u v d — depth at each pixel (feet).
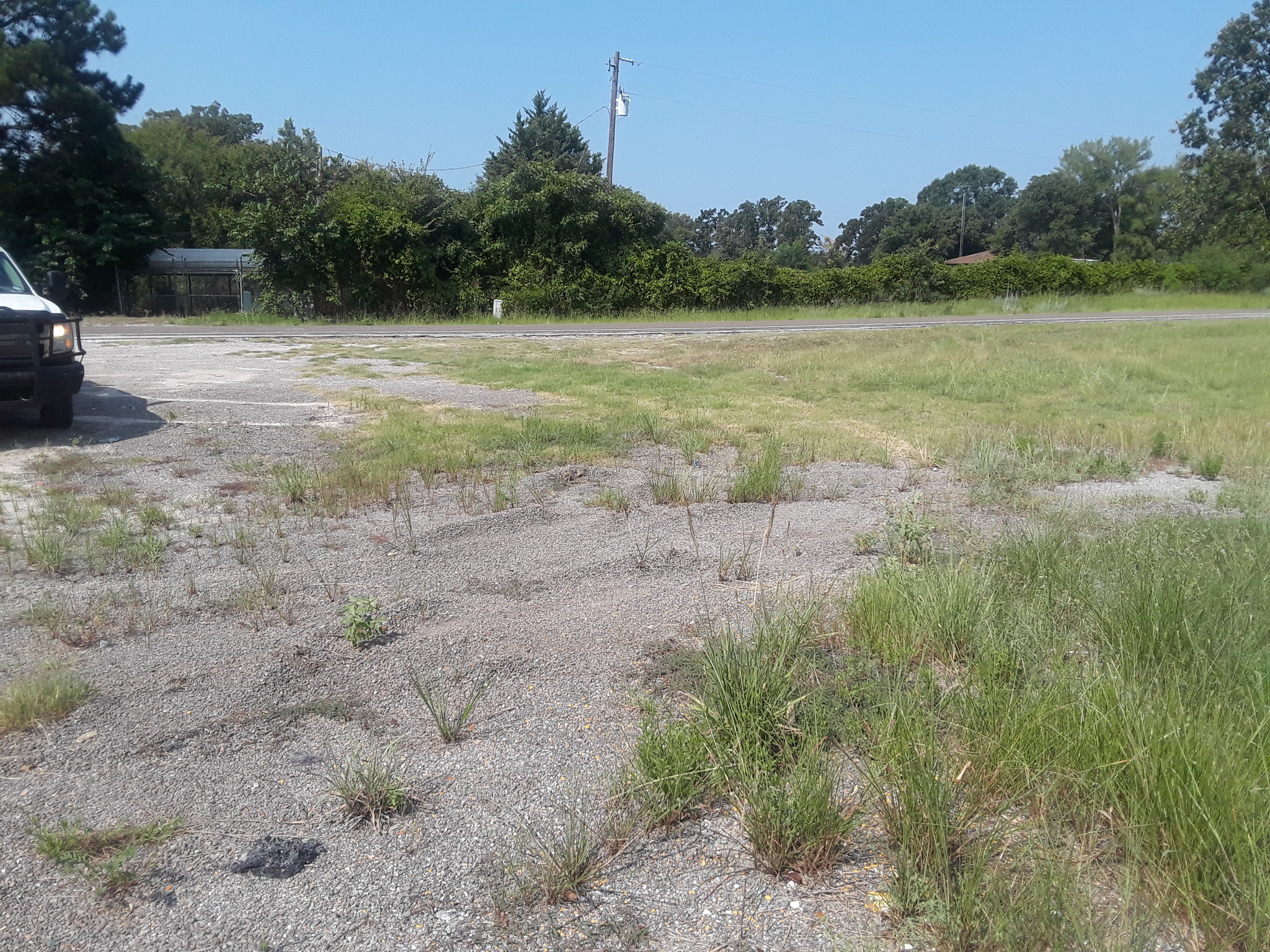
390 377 50.24
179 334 77.25
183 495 25.39
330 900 9.38
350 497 24.93
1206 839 9.17
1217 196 174.91
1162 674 13.30
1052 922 8.54
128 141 136.15
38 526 22.00
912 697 12.45
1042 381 50.78
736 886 9.64
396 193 113.80
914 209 278.67
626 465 30.14
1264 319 102.12
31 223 128.77
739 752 11.14
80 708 13.17
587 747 12.29
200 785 11.39
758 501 25.90
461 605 17.46
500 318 107.86
